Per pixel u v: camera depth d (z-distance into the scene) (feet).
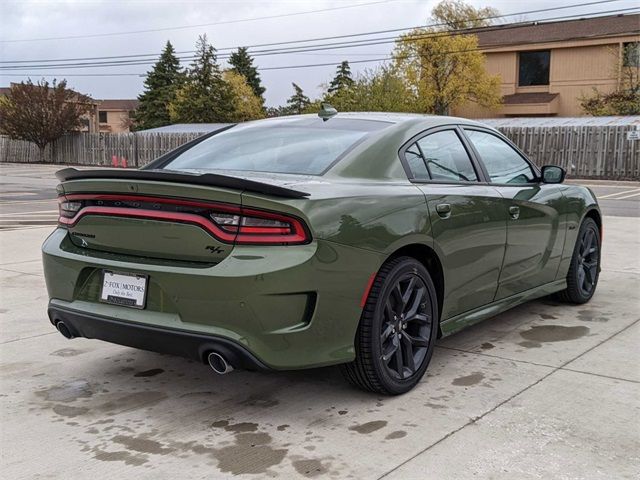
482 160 14.25
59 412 10.90
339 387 11.90
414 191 11.62
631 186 69.31
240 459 9.16
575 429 9.98
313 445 9.55
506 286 14.38
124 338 10.60
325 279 9.80
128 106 279.08
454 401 11.14
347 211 10.18
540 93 128.26
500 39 131.95
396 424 10.23
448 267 12.25
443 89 130.72
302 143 12.37
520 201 14.40
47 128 140.05
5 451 9.46
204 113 168.14
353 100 130.82
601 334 15.14
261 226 9.53
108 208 10.62
